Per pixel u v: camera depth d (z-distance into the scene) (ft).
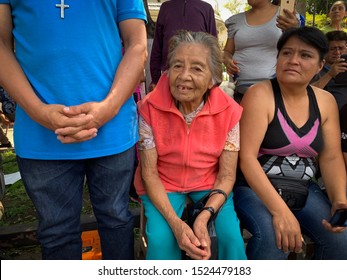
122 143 5.18
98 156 5.00
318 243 6.08
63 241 5.37
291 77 5.97
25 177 5.10
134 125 5.47
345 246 5.85
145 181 6.06
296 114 6.28
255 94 6.31
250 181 6.10
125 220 5.65
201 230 5.45
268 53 9.77
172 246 5.70
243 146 6.22
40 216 5.20
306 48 5.92
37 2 4.51
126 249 5.82
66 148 4.89
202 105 6.00
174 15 9.63
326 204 6.28
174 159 6.06
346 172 6.61
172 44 5.74
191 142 5.96
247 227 6.13
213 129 6.00
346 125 6.51
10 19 4.76
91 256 7.44
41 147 4.88
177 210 6.15
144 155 6.05
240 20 10.03
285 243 5.68
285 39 6.14
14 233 8.34
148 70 11.00
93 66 4.76
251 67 9.89
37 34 4.58
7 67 4.59
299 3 11.82
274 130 6.23
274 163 6.40
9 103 10.07
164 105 5.91
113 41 5.02
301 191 6.25
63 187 5.13
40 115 4.52
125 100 4.91
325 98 6.50
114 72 5.05
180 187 6.19
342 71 8.84
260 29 9.59
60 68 4.65
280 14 8.82
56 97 4.72
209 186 6.24
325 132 6.48
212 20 10.02
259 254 5.81
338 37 9.61
